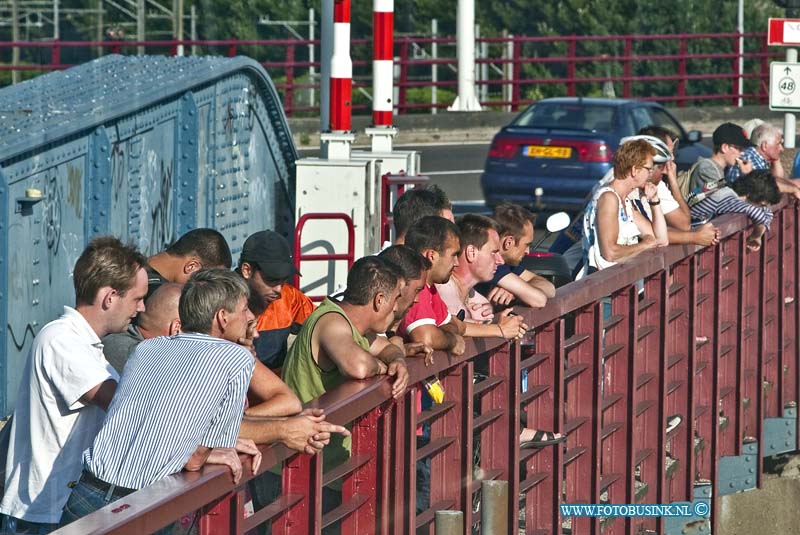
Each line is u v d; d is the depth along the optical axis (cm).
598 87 13175
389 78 4388
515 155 7119
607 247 2719
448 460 1933
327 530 1700
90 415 1731
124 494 1445
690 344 2950
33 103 3145
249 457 1332
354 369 1661
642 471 2794
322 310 1762
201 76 3644
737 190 3400
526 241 2347
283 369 1808
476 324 1991
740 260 3309
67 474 1723
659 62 13012
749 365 3494
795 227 3838
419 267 1862
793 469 3716
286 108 9519
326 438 1434
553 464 2258
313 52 10781
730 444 3319
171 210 3578
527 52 13088
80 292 1745
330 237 4062
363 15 11631
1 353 2777
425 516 1875
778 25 4716
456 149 9875
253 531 1401
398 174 4238
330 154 4141
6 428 1791
